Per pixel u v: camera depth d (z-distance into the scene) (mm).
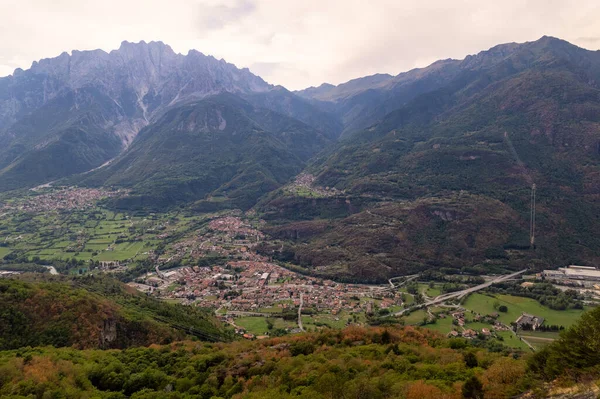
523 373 50750
